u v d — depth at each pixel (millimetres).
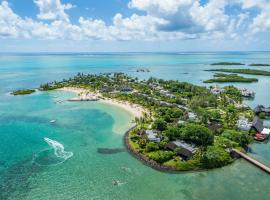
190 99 191750
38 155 95875
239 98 191625
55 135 116938
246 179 80250
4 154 96688
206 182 78500
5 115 149125
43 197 70688
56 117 145750
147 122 131250
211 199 70312
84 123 134875
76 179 79562
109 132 120875
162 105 165500
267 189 75125
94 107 169250
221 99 185000
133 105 171750
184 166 85312
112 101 184250
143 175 82125
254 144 109062
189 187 75812
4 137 114125
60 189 74375
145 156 92750
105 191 73625
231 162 90438
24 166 87312
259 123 127312
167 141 102750
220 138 106500
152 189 74688
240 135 105688
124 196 71375
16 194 71750
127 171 84438
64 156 95062
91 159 92625
